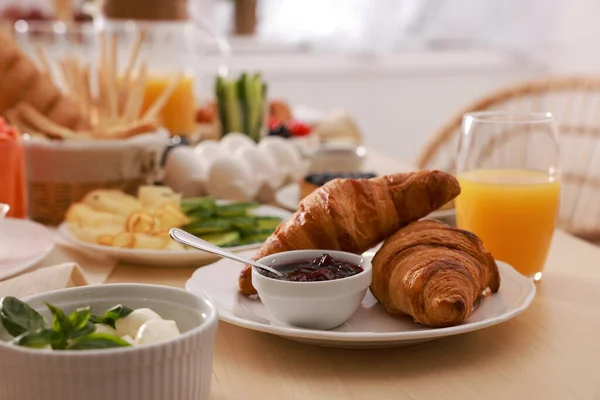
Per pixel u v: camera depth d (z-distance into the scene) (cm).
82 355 71
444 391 80
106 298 80
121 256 104
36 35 146
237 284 95
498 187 100
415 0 329
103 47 137
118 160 120
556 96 192
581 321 92
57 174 119
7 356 71
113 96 129
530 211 99
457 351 86
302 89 324
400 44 333
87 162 119
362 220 93
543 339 88
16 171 117
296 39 321
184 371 74
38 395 71
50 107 123
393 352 86
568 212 176
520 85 174
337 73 326
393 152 343
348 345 85
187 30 161
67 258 107
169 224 108
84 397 71
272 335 88
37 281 92
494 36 342
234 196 130
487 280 91
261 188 134
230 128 155
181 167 131
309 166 143
